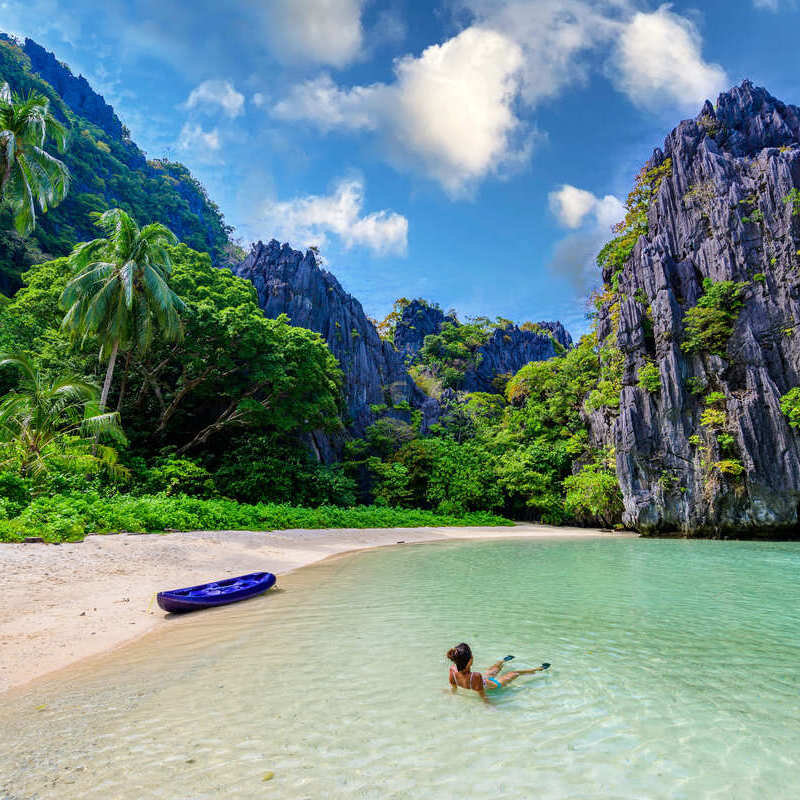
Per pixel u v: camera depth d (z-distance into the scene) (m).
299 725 5.15
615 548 24.73
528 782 4.10
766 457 29.55
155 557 15.37
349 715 5.41
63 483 20.66
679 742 4.85
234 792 3.87
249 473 32.97
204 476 31.91
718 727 5.18
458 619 9.85
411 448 47.81
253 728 5.07
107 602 10.66
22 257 52.78
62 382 22.83
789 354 30.92
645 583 14.20
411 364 90.81
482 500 45.97
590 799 3.86
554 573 16.09
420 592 12.77
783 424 29.67
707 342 33.03
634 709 5.63
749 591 12.96
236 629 9.16
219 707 5.61
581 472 40.69
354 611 10.60
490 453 50.69
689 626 9.33
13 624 8.66
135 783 3.97
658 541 29.27
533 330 119.69
